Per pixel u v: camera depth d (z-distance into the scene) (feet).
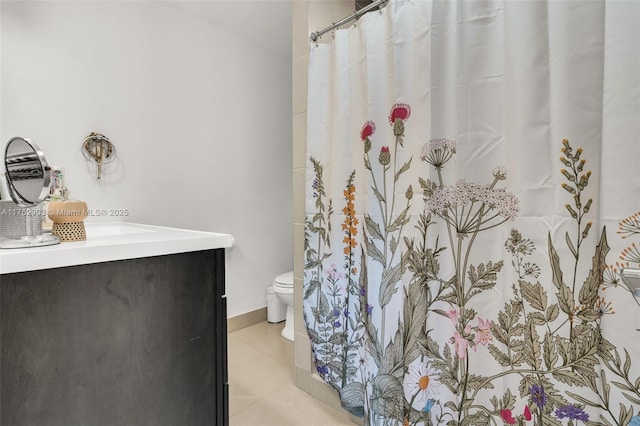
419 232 3.73
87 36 5.85
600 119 2.62
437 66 3.56
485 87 3.25
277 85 9.39
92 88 5.91
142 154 6.64
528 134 2.98
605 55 2.51
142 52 6.63
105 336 2.42
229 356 6.89
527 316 3.00
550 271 2.87
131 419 2.55
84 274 2.32
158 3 6.86
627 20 2.42
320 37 5.28
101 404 2.39
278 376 6.07
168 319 2.79
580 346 2.70
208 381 3.08
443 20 3.53
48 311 2.16
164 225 7.00
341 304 4.81
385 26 4.12
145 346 2.64
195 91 7.54
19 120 5.11
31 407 2.09
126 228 4.99
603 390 2.58
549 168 2.87
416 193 3.76
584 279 2.69
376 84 4.19
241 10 7.31
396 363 3.87
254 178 8.87
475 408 3.32
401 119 3.86
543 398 2.90
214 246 3.12
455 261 3.46
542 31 2.90
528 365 3.00
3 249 2.21
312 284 5.17
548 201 2.88
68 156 5.61
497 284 3.19
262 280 9.06
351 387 4.63
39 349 2.12
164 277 2.77
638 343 2.40
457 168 3.43
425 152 3.67
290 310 7.67
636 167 2.39
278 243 9.49
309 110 5.13
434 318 3.60
